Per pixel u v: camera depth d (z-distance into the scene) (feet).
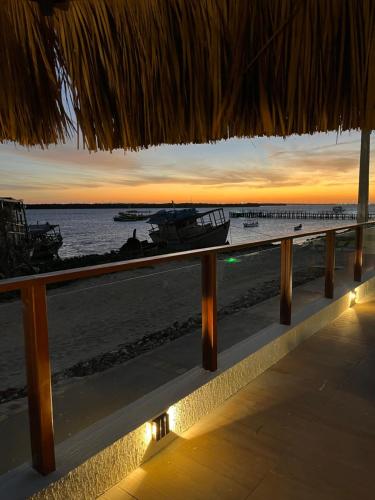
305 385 8.82
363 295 16.24
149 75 4.81
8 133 5.30
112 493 5.61
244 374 8.73
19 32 4.78
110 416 6.43
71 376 7.98
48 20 4.80
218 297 13.48
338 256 17.54
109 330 8.32
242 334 11.57
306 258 17.98
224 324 12.43
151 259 6.08
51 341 7.55
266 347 9.56
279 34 4.07
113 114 5.19
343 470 6.02
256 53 4.21
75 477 5.20
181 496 5.54
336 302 13.64
